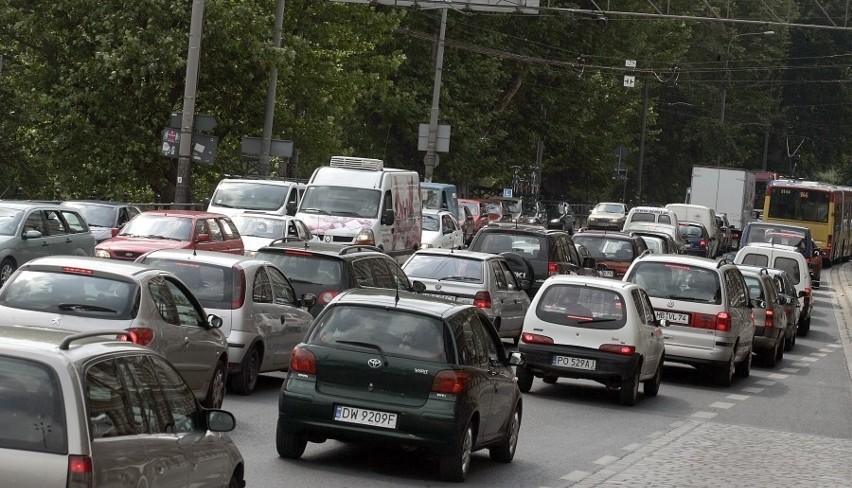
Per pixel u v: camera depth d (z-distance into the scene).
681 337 67.88
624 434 50.22
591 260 95.75
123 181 133.38
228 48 128.12
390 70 164.12
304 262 59.31
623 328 57.97
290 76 141.62
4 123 130.12
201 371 43.75
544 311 58.97
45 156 133.62
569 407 57.03
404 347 36.19
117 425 20.69
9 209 81.19
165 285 42.31
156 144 131.75
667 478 40.81
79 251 87.06
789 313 98.50
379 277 62.38
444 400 35.72
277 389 54.00
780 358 90.44
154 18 126.00
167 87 126.75
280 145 121.94
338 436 36.34
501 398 39.44
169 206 119.62
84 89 129.62
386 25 155.88
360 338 36.50
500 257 73.88
